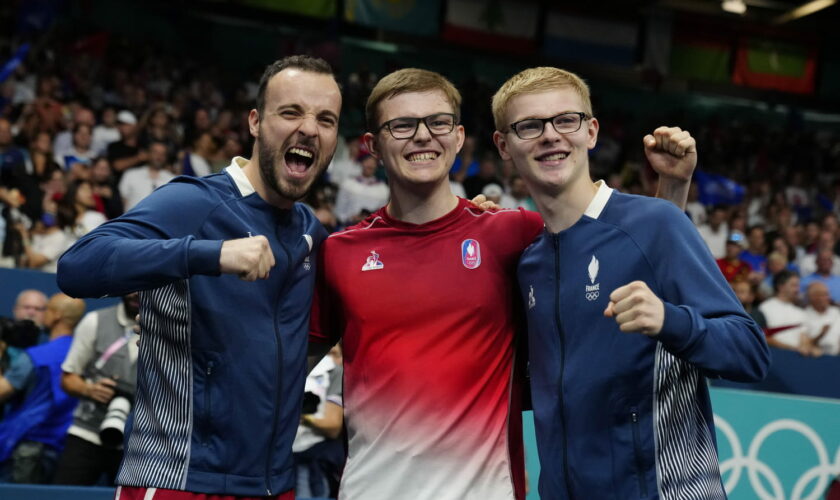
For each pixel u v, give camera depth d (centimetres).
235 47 1508
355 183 928
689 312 208
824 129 1836
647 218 241
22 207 662
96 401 430
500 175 1113
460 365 268
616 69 1705
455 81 1596
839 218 1438
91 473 431
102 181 752
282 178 256
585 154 252
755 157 1620
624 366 235
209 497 241
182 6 1455
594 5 1680
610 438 236
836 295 873
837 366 620
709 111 1786
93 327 437
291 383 255
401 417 268
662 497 230
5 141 773
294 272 263
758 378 221
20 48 1117
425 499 264
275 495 249
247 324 247
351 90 1366
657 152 264
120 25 1396
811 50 1803
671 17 1723
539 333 253
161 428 246
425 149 274
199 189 254
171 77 1248
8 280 531
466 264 274
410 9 1557
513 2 1630
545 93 247
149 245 217
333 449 447
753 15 1755
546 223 257
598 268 243
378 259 278
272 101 257
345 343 280
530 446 452
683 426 235
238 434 243
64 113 981
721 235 1002
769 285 839
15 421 447
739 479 451
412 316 271
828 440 462
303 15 1505
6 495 367
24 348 459
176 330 247
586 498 237
